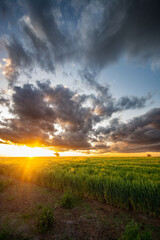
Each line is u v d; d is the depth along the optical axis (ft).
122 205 21.61
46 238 14.08
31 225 16.70
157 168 46.83
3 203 25.04
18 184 41.22
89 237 14.12
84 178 28.73
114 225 16.57
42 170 41.45
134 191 20.95
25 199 27.04
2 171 66.03
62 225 16.69
